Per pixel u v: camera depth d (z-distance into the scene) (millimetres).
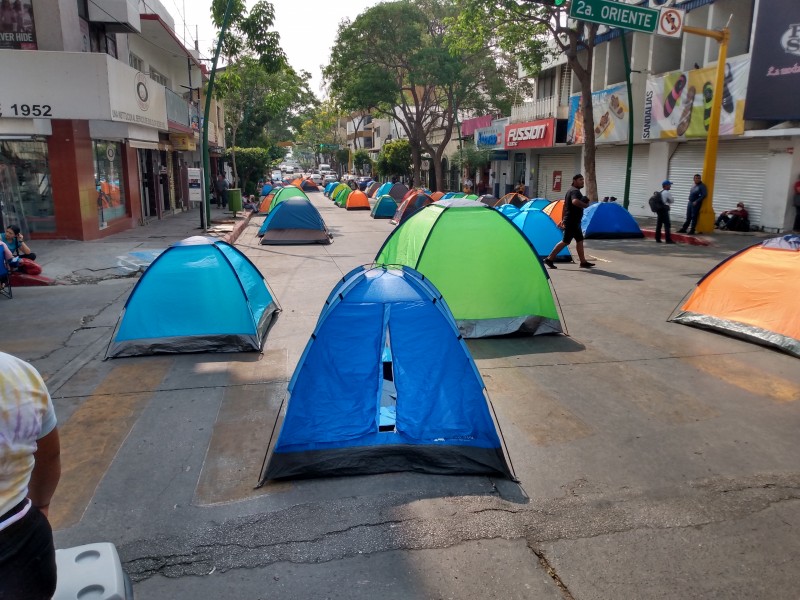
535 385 6340
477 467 4602
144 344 7371
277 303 9641
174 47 23359
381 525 3990
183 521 4074
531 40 22234
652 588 3375
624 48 19484
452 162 38500
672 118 20453
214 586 3453
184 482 4559
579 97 26453
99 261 12820
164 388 6371
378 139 70812
